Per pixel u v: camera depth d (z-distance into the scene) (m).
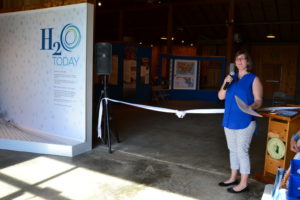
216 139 5.57
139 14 15.34
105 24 17.53
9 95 5.55
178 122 7.20
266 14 12.95
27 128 5.23
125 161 4.02
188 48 21.92
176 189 3.15
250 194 3.06
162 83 13.01
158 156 4.31
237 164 3.19
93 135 5.34
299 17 12.68
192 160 4.18
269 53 17.31
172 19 13.41
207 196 3.00
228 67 12.39
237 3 12.41
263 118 8.24
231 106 2.97
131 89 10.50
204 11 13.71
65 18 4.47
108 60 4.50
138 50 10.70
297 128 3.35
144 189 3.13
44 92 4.92
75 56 4.40
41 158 4.01
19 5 5.29
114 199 2.88
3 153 4.18
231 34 12.32
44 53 4.84
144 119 7.42
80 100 4.41
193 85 13.05
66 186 3.13
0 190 2.96
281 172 1.93
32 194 2.90
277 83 17.22
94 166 3.77
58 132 4.78
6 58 5.50
